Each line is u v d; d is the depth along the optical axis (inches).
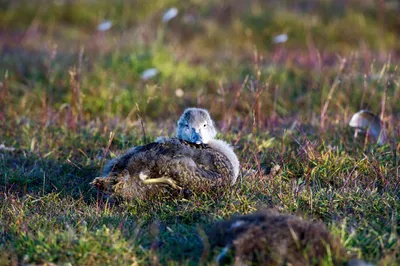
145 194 392.8
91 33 1035.9
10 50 876.0
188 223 376.2
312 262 302.5
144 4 1103.6
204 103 676.7
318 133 542.9
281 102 674.2
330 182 442.9
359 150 497.7
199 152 408.2
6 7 1129.4
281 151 494.3
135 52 784.9
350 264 305.4
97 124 589.0
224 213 374.6
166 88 701.3
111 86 679.7
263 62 826.2
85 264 313.1
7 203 400.2
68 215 382.6
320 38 1008.9
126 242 326.6
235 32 1019.3
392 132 525.7
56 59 776.3
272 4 1139.9
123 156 411.2
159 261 319.3
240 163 476.4
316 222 350.6
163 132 553.0
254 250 305.4
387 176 436.1
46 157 507.8
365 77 576.7
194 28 1031.6
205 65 810.2
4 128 574.2
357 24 1036.5
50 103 642.8
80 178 468.8
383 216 367.6
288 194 403.2
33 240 329.7
